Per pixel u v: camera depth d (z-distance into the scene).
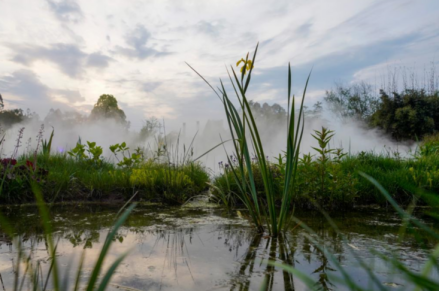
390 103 27.19
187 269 1.78
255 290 1.51
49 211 3.58
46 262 1.81
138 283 1.56
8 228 0.77
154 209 3.89
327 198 4.02
